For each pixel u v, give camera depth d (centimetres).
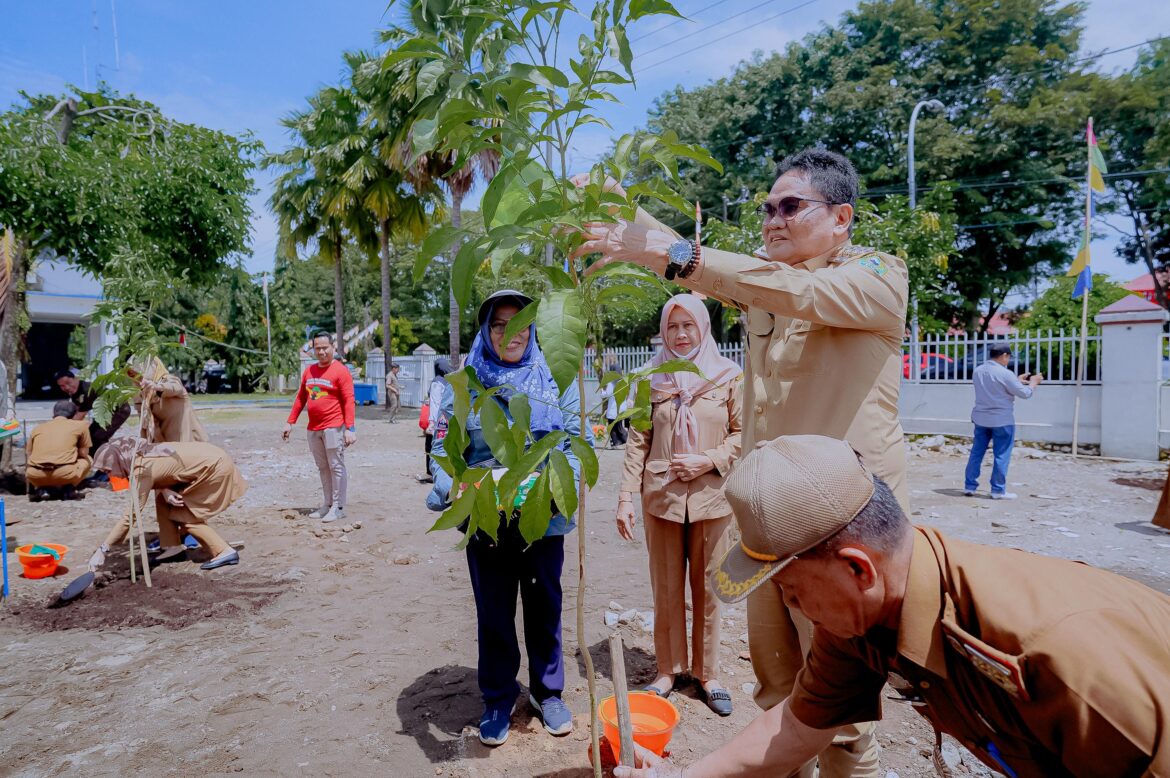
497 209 156
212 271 1068
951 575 126
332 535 653
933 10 2330
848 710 156
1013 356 1176
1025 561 127
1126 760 104
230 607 460
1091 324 1694
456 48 157
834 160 214
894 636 133
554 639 308
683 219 2483
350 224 2189
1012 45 2222
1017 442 1160
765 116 2480
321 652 394
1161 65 2120
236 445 1348
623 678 169
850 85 2241
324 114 1998
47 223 836
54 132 852
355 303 4750
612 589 502
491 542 290
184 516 532
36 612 447
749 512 131
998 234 2191
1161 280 2288
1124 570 524
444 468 175
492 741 294
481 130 152
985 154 2134
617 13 150
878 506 127
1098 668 105
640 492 339
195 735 307
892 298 195
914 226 1320
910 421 1278
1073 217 2289
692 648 342
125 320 510
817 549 126
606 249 173
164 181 952
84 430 828
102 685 354
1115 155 2209
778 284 180
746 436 240
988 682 121
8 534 650
